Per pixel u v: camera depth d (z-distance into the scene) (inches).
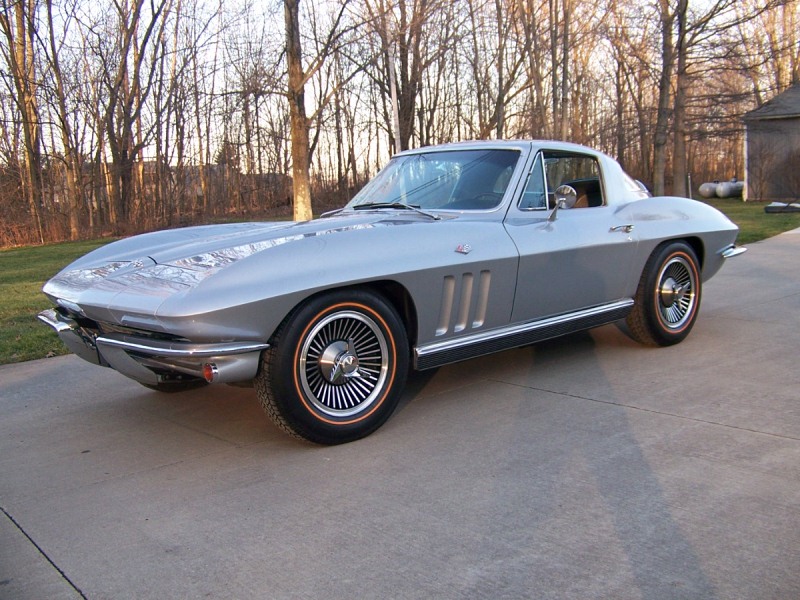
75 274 148.6
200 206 1119.6
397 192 178.2
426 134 1209.4
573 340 209.8
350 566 88.6
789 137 1008.2
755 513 96.8
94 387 186.4
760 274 325.1
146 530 102.0
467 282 143.4
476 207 161.3
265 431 143.6
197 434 144.4
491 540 93.1
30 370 207.3
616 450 122.1
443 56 1016.9
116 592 86.0
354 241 130.1
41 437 148.2
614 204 186.7
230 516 105.0
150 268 132.6
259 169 1179.9
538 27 819.4
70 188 859.4
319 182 1318.9
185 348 114.0
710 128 866.1
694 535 91.7
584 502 102.7
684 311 197.8
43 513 110.0
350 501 107.5
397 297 139.3
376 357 134.4
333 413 129.5
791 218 658.2
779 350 185.5
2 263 550.6
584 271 167.2
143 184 971.9
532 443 127.6
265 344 118.7
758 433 126.8
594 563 86.1
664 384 160.4
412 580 84.5
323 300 123.5
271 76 499.5
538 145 171.3
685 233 192.2
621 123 940.0
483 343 150.0
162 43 930.7
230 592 84.4
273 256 120.3
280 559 91.4
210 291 112.6
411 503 105.6
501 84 892.0
